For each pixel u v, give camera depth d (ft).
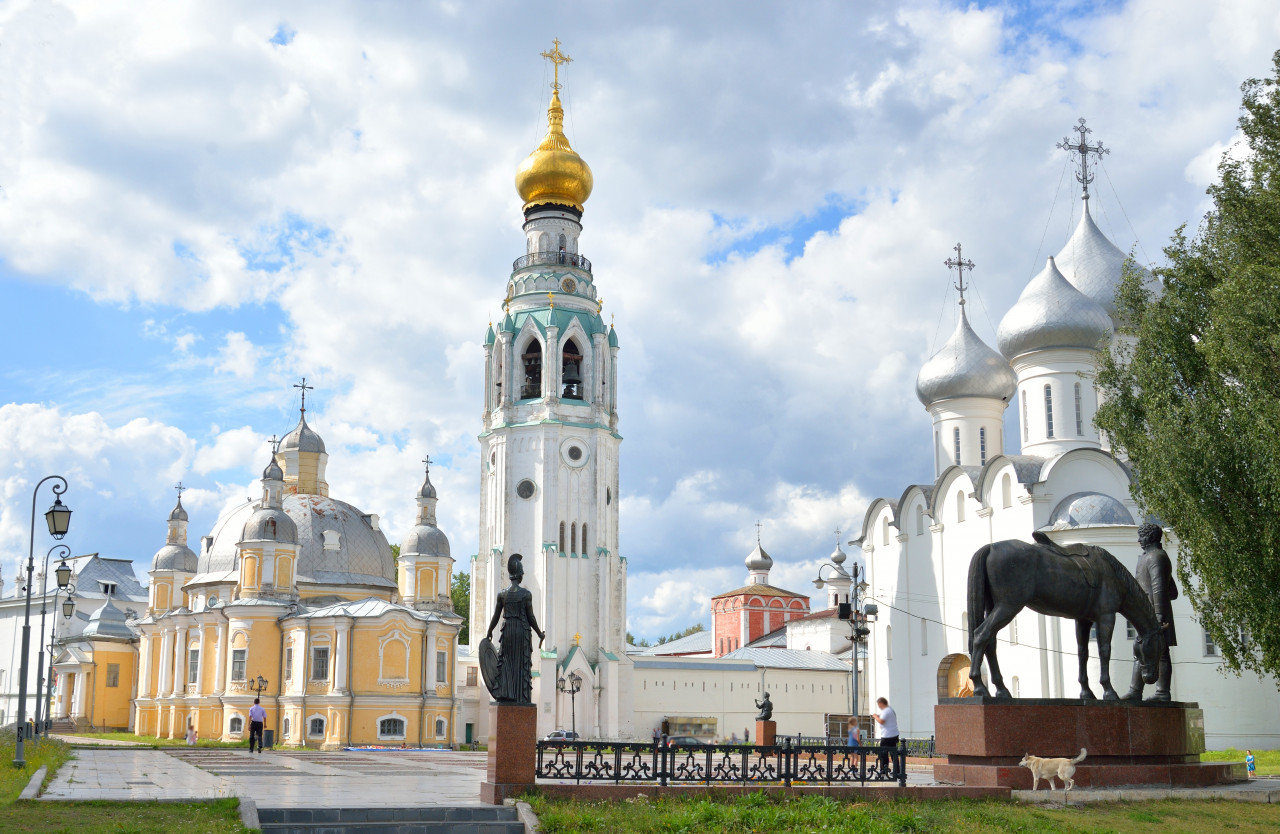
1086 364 214.48
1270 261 105.70
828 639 333.83
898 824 73.26
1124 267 121.80
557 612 270.05
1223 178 111.65
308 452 325.42
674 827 70.08
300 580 285.84
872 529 240.94
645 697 286.46
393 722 252.21
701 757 164.96
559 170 290.76
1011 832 73.61
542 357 282.36
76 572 434.71
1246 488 104.01
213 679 269.03
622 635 280.10
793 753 88.94
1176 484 105.29
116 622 330.75
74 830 62.54
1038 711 92.07
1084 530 186.19
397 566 323.57
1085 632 98.68
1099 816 80.43
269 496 281.74
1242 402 103.50
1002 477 204.85
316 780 106.01
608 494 283.59
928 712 217.97
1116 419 116.88
